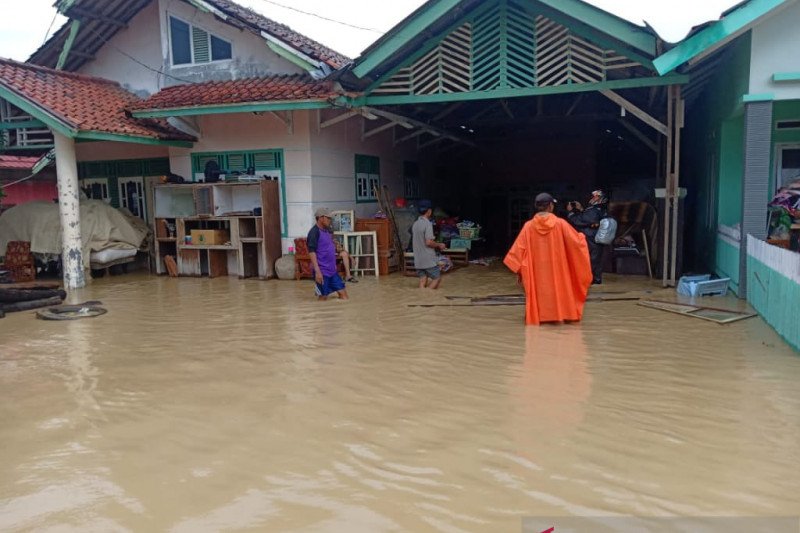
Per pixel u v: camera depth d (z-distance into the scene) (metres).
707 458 3.95
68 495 3.70
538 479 3.71
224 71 13.80
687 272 12.95
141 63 14.59
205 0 12.50
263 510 3.46
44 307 10.13
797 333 6.36
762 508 3.35
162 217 13.55
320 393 5.40
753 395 5.10
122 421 4.87
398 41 10.62
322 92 11.40
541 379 5.64
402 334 7.58
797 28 8.39
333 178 13.59
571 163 18.61
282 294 10.89
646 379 5.59
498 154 19.36
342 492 3.63
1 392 5.67
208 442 4.41
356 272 12.78
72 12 13.55
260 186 12.55
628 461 3.93
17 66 12.81
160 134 12.88
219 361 6.54
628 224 12.87
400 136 16.61
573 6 9.55
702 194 13.72
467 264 14.44
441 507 3.43
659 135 14.05
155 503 3.58
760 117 8.65
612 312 8.62
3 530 3.33
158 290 11.62
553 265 7.82
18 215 13.27
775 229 9.42
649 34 9.23
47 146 13.27
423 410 4.91
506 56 10.70
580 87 10.27
